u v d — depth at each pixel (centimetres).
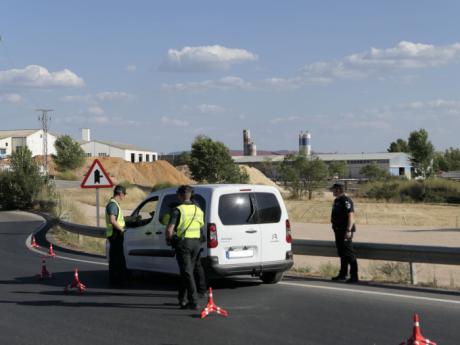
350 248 1217
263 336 792
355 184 8888
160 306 998
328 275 1352
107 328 847
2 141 11706
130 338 791
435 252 1160
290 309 958
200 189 1111
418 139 9600
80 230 2094
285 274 1373
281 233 1146
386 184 6378
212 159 7919
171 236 953
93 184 1952
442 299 1030
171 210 966
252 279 1269
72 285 1146
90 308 986
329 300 1029
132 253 1249
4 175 3931
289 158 6969
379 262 1705
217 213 1084
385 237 2870
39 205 3897
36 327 856
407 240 2706
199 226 970
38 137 12056
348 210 1212
